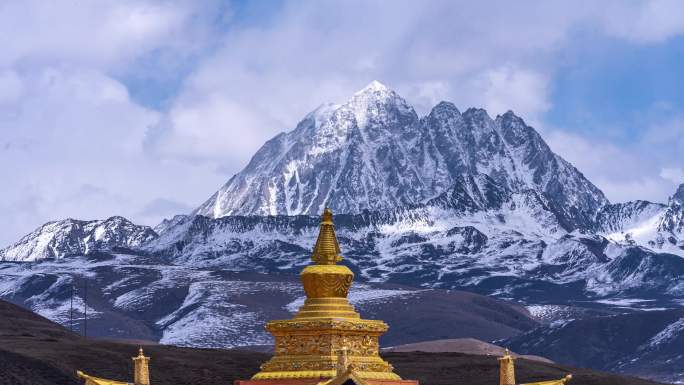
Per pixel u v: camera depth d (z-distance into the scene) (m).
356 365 57.00
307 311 58.38
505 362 56.09
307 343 57.38
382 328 58.44
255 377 57.50
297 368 56.88
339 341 57.25
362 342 58.16
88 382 54.75
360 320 58.09
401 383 57.03
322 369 56.50
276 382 56.34
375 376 56.97
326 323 56.91
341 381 51.12
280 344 58.12
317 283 58.53
